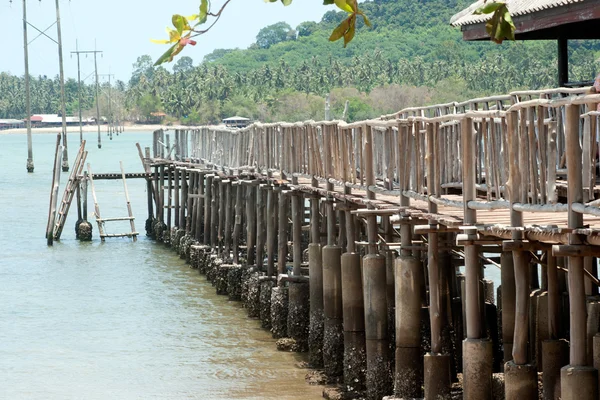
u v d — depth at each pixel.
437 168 14.65
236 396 20.17
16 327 27.59
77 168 47.38
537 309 16.62
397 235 21.53
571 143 10.57
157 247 44.44
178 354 23.97
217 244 36.62
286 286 25.48
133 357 23.84
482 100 19.97
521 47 142.62
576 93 18.59
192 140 43.31
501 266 17.30
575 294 10.69
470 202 13.12
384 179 17.62
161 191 46.88
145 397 20.41
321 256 22.16
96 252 42.78
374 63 184.88
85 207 47.34
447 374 15.00
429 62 184.12
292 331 23.97
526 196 11.75
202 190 41.62
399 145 16.27
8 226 52.34
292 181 24.52
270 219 27.08
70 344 25.39
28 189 76.62
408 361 16.12
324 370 21.22
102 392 20.97
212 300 31.17
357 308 19.30
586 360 10.80
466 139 13.21
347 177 19.58
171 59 5.41
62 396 20.69
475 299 13.32
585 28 21.86
